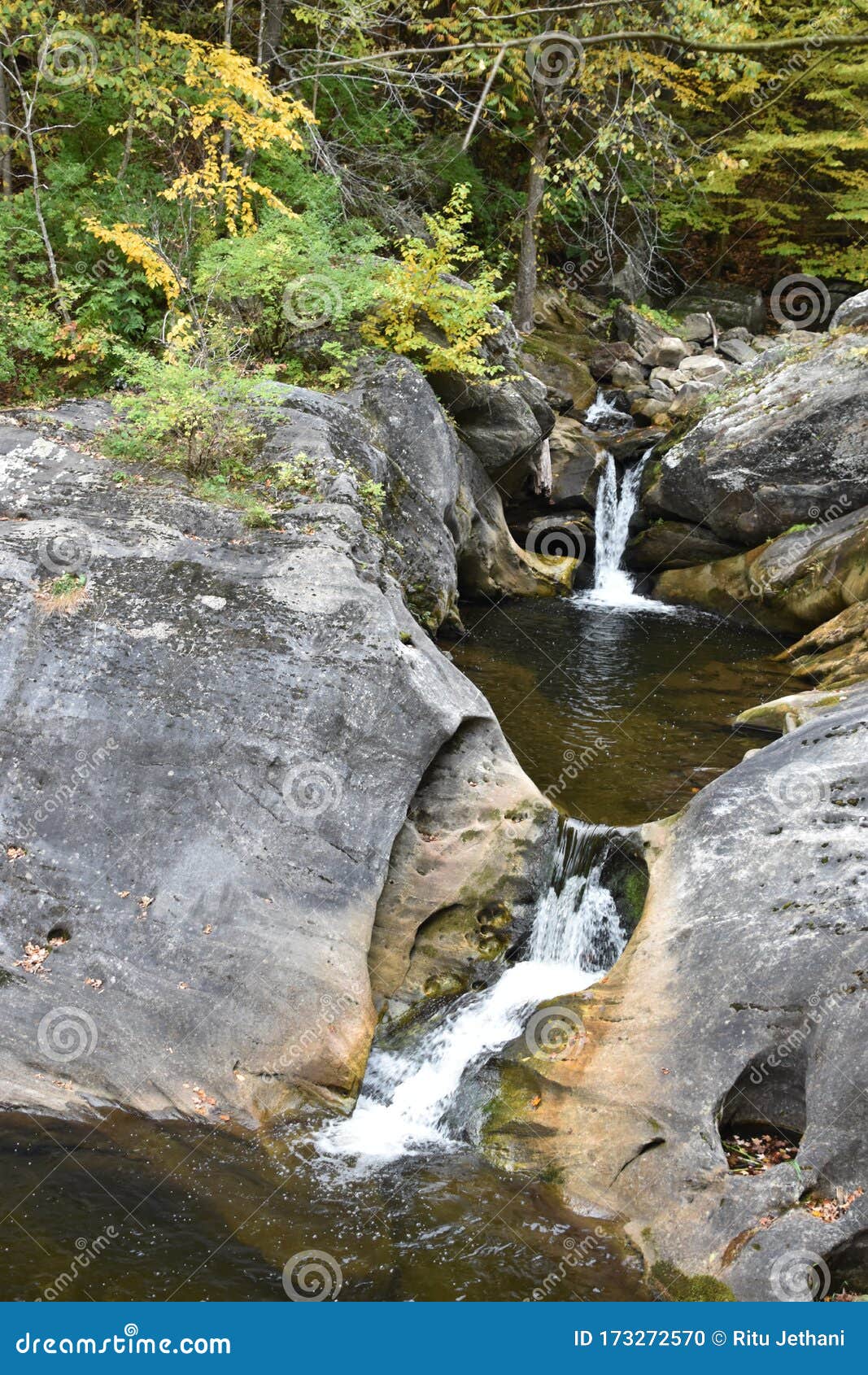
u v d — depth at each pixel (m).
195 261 10.83
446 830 6.82
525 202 17.23
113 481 7.87
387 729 6.61
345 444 9.20
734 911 5.91
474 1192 5.33
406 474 10.41
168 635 6.67
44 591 6.80
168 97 10.53
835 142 17.00
